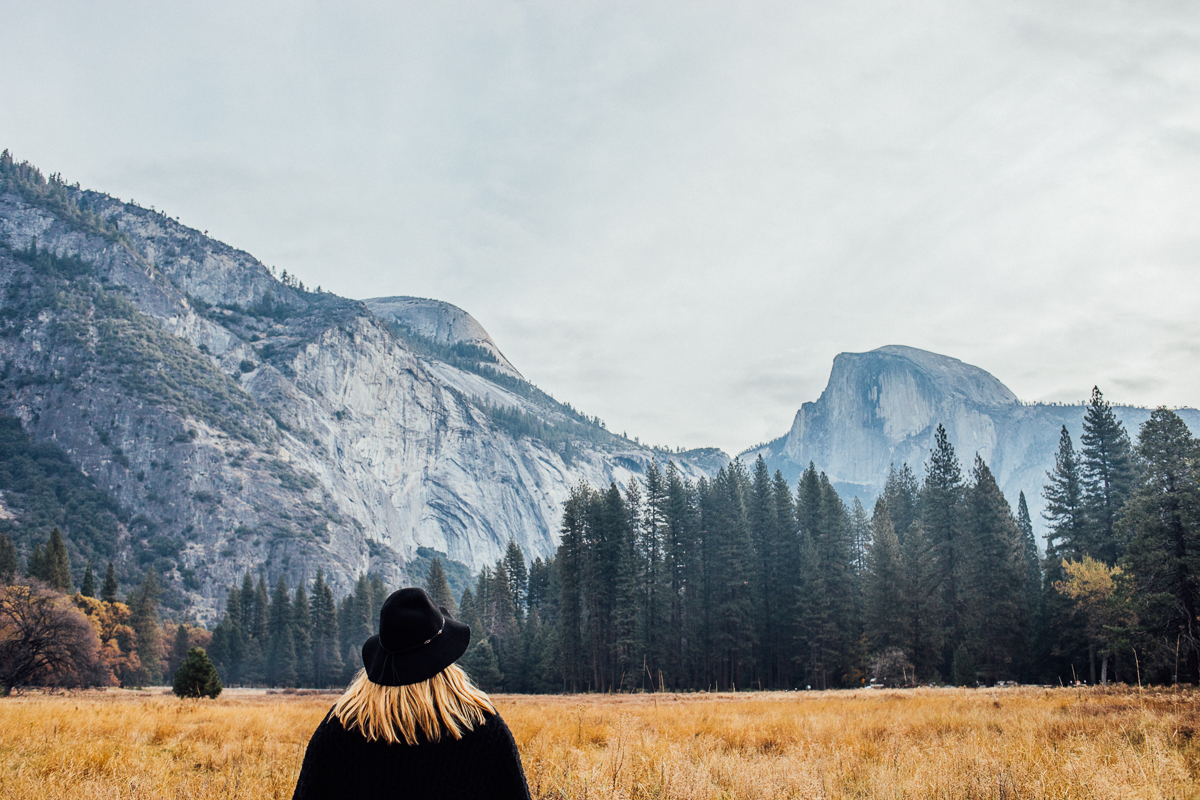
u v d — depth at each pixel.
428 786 2.49
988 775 7.90
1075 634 53.28
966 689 38.56
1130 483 57.84
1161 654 35.31
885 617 60.25
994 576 56.88
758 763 9.73
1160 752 8.10
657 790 7.83
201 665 38.25
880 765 9.12
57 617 53.66
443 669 2.60
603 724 15.59
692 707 25.55
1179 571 35.59
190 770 10.31
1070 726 12.50
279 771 9.50
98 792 7.87
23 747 11.17
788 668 70.00
